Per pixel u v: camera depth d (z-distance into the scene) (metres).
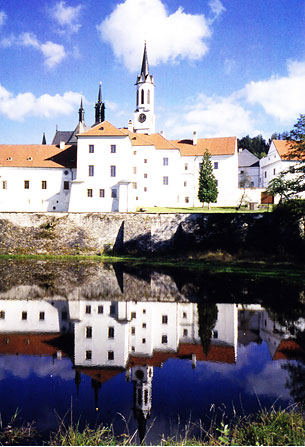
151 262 44.22
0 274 35.31
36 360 15.20
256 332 18.41
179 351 15.93
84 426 10.22
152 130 91.44
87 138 59.88
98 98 105.50
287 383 12.83
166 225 50.66
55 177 64.25
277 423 9.65
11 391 12.42
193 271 37.03
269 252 44.19
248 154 99.31
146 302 24.62
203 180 69.00
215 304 23.92
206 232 49.34
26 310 22.69
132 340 17.44
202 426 10.12
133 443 9.27
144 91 89.75
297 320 20.44
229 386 12.66
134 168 69.56
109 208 59.44
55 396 12.12
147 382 13.05
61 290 28.27
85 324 19.95
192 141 81.06
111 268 39.53
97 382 13.07
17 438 9.48
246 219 48.16
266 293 26.70
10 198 64.31
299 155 40.16
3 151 67.31
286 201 45.00
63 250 50.41
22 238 51.12
